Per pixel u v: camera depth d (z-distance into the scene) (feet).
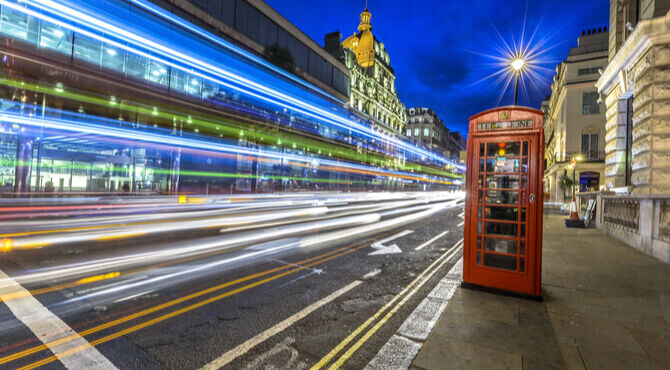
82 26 68.44
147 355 9.74
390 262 21.94
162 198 74.49
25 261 20.53
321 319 12.55
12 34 60.70
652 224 23.71
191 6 86.99
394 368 9.00
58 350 9.91
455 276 18.45
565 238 31.83
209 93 94.94
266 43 115.24
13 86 65.57
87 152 86.84
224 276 17.97
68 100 73.87
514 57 31.35
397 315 13.00
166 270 18.92
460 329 11.39
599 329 11.39
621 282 17.02
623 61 40.83
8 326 11.49
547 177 158.92
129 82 75.77
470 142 16.49
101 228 34.71
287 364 9.36
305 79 138.41
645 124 35.37
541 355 9.62
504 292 15.11
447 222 46.75
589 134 106.52
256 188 120.16
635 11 44.42
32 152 77.71
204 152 105.50
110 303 13.79
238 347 10.31
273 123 121.19
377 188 227.81
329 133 162.40
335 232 35.27
